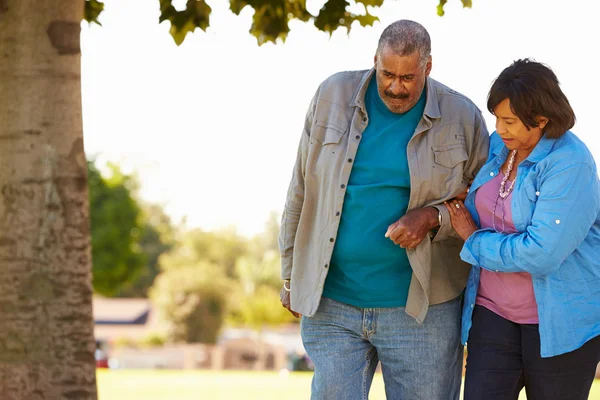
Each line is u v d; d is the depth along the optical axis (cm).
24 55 453
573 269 467
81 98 467
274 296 7012
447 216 502
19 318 452
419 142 511
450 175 510
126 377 2444
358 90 520
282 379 2375
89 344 466
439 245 520
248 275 7606
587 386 476
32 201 452
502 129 466
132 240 4266
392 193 509
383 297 518
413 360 524
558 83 458
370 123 517
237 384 2080
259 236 9688
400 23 489
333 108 524
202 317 6769
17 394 453
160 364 6056
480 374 486
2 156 454
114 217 4175
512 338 483
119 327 7469
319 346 537
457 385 543
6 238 453
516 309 479
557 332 464
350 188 511
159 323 6906
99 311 7806
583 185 454
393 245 511
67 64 459
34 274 453
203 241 9150
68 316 458
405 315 521
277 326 7181
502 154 495
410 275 519
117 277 4231
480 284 500
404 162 508
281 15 723
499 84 460
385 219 511
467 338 504
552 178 456
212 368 6206
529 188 468
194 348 6178
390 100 493
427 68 502
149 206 8806
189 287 6788
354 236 513
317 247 525
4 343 454
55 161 454
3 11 454
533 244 451
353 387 531
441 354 525
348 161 511
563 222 449
